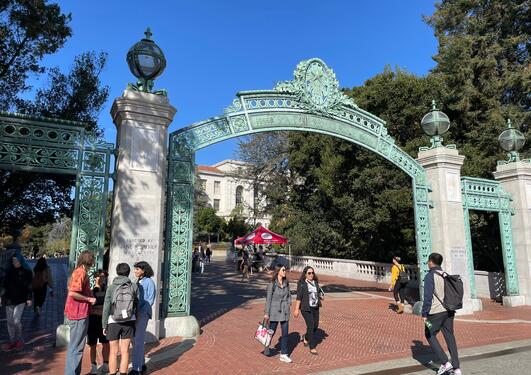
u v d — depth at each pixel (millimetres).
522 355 7355
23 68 12703
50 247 53188
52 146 7836
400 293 12414
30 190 13805
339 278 24406
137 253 7797
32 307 12312
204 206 59969
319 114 11422
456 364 5906
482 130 18000
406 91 18703
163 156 8422
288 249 32531
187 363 6453
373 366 6523
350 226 23656
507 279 13906
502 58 20000
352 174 20562
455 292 6055
